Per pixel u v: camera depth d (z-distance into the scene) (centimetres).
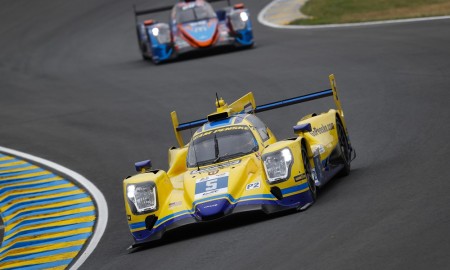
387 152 4469
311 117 4122
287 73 7694
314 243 2933
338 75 7212
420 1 11038
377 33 9100
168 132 6406
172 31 9694
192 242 3416
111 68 9825
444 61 6956
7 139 7075
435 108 5341
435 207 3077
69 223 4603
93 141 6544
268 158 3500
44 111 7994
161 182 3656
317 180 3728
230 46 9550
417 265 2480
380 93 6216
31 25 13912
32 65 10819
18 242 4441
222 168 3672
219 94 7350
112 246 3909
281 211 3512
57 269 3759
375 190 3584
